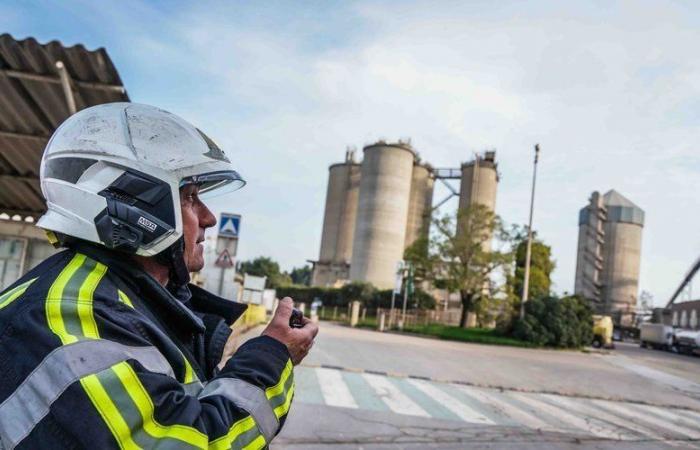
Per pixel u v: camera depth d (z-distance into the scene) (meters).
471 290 34.50
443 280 35.03
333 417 6.96
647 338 43.88
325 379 9.97
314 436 5.98
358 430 6.44
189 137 1.31
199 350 1.39
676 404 11.86
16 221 7.71
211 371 1.45
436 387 10.48
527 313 30.81
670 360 28.14
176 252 1.26
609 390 13.22
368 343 19.56
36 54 5.03
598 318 35.91
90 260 1.16
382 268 54.81
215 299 1.59
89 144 1.19
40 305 1.03
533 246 46.28
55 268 1.14
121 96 5.68
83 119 1.24
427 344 22.86
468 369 14.44
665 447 7.25
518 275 42.31
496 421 7.77
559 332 29.67
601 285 83.06
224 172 1.34
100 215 1.14
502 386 11.77
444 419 7.52
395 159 55.84
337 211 65.56
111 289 1.12
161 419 0.99
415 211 61.22
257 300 20.94
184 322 1.27
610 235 83.88
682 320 52.84
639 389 14.09
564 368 17.88
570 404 10.20
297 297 53.41
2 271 7.60
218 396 1.12
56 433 0.92
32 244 7.72
